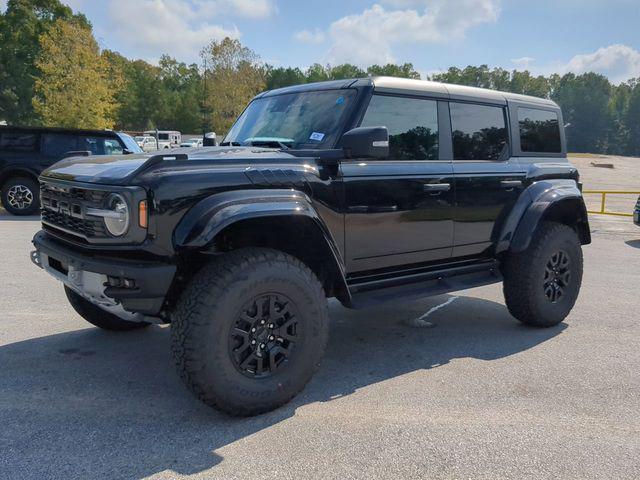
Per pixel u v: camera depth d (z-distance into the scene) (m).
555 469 2.76
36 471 2.67
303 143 3.86
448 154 4.38
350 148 3.36
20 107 52.81
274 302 3.19
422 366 4.16
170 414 3.30
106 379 3.80
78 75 26.23
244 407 3.14
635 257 9.47
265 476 2.66
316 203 3.52
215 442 2.97
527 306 4.85
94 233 3.09
